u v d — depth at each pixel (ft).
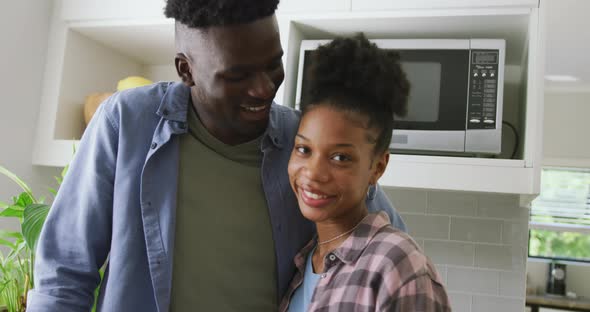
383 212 2.58
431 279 2.25
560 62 8.17
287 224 2.87
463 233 5.70
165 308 2.59
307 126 2.41
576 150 9.26
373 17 4.83
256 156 2.89
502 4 4.54
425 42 4.81
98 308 2.71
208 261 2.68
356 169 2.36
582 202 11.19
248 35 2.31
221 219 2.74
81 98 5.87
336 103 2.37
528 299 12.14
